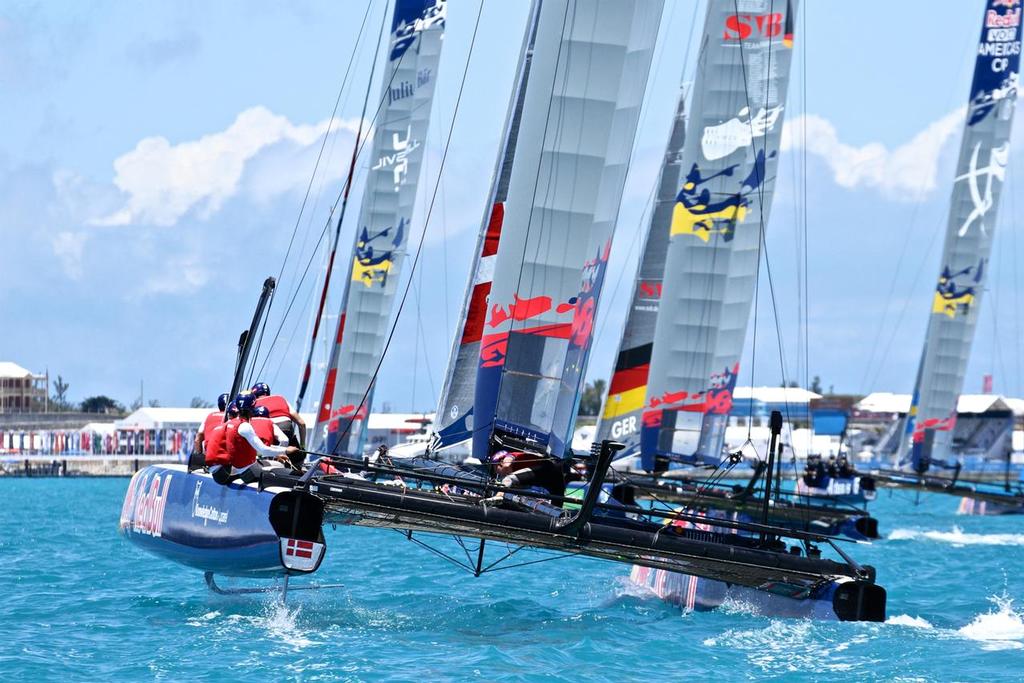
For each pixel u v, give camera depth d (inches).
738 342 3444.9
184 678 1571.1
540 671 1648.6
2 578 2588.6
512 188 2116.1
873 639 1923.0
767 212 3435.0
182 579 2571.4
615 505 2020.2
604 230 2113.7
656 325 3481.8
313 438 4291.3
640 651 1817.2
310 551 1879.9
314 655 1723.7
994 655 1784.0
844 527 3186.5
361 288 4254.4
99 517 4842.5
